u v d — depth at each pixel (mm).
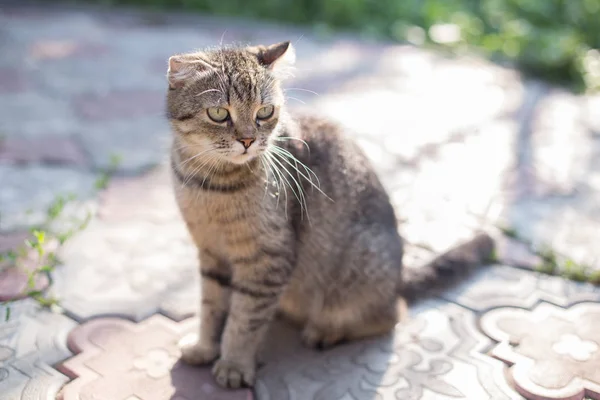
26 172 1020
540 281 822
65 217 916
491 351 718
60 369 687
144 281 807
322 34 1871
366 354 722
